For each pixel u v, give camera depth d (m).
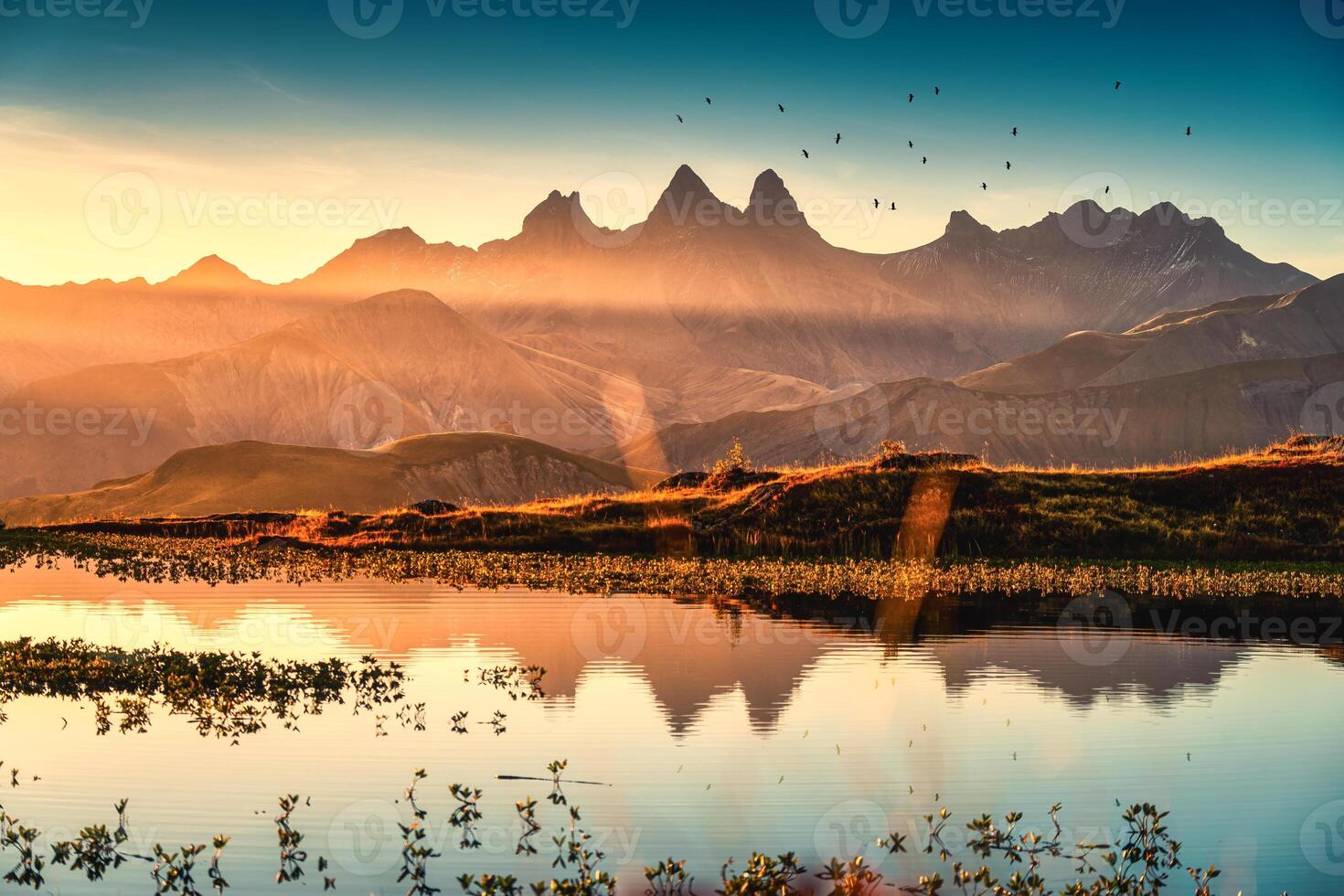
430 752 19.16
